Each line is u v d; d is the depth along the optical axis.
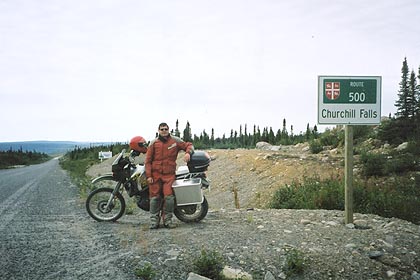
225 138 79.81
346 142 6.91
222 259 5.21
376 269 5.15
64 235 6.82
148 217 8.55
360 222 7.03
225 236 6.21
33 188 18.48
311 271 5.02
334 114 6.83
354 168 14.62
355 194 9.12
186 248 5.63
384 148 18.97
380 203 8.49
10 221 8.45
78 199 12.72
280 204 11.22
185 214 7.49
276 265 5.12
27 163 91.81
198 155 7.48
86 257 5.52
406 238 6.16
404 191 10.52
